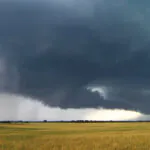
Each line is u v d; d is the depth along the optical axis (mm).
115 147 25562
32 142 28516
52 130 56688
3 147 26266
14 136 38625
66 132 50531
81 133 46812
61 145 26641
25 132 50688
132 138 31609
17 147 25938
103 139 30672
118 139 30531
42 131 53812
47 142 28422
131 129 61188
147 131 51969
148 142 28281
